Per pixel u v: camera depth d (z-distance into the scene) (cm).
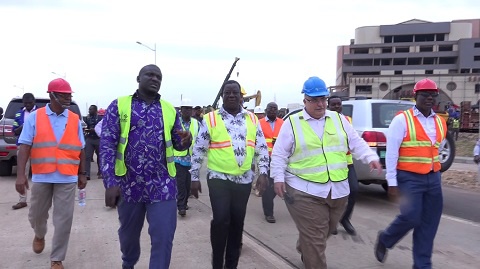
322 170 361
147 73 351
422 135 415
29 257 473
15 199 774
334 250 534
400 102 805
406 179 422
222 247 411
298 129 369
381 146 747
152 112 353
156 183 350
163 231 346
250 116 434
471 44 9606
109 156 342
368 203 825
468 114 3078
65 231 434
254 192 946
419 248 433
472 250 534
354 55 10475
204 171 1227
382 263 485
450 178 1127
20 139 440
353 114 800
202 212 713
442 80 8144
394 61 10312
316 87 364
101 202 767
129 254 376
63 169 436
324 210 364
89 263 457
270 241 576
